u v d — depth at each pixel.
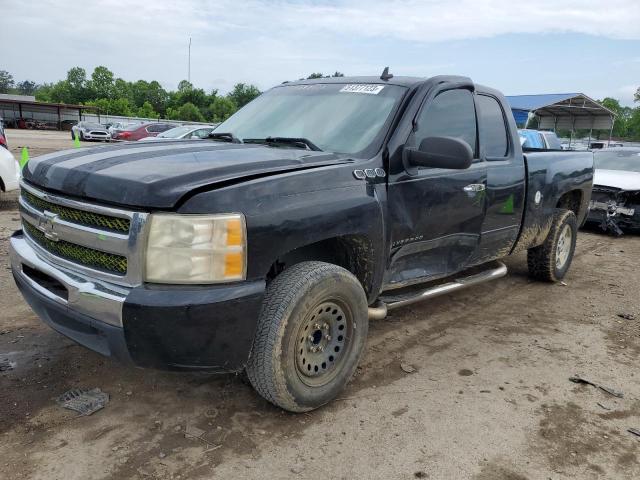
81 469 2.53
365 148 3.40
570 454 2.85
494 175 4.32
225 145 3.44
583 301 5.48
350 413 3.12
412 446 2.84
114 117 57.53
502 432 3.01
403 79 3.88
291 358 2.84
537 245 5.49
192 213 2.44
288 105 4.08
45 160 3.13
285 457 2.69
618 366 3.97
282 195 2.71
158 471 2.54
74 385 3.26
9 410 2.96
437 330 4.50
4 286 4.89
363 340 3.27
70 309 2.69
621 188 8.95
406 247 3.64
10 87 134.62
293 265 2.98
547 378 3.71
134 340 2.46
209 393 3.24
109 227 2.56
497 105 4.61
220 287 2.50
